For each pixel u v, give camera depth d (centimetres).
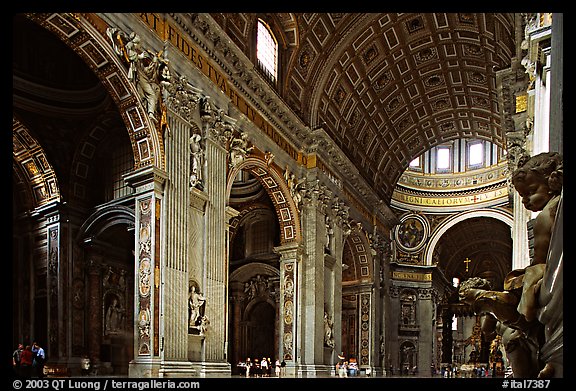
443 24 2400
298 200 2109
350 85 2477
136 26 1252
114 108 1675
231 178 1645
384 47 2464
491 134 3256
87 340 1673
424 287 4328
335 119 2481
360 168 2836
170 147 1326
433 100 3020
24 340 1692
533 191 305
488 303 315
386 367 3042
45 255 1716
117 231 1748
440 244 4541
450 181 4409
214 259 1477
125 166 1734
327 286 2250
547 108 925
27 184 1761
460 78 2805
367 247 2886
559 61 384
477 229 4719
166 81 1312
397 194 4362
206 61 1534
